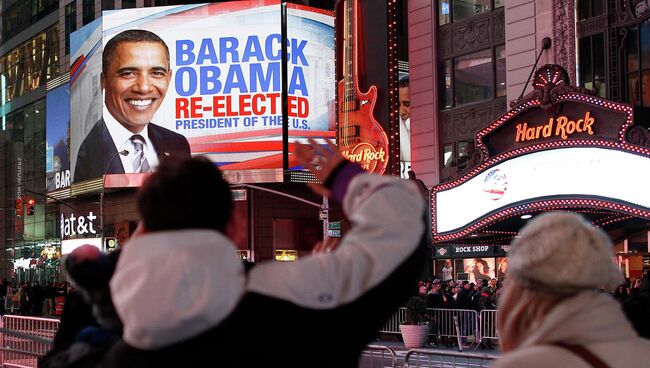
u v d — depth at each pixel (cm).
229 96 5953
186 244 250
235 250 262
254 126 5878
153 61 6122
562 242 277
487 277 3806
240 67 5947
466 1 3962
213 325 247
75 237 7038
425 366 1334
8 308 5253
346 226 3931
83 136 6525
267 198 5872
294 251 5897
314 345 255
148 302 238
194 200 259
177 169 265
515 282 293
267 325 251
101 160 6272
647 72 3120
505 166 2664
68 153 6962
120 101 6191
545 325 276
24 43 8431
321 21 5869
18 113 8612
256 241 5788
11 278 8612
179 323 239
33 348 1579
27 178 8362
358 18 4097
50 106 7250
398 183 273
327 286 253
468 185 2784
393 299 263
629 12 3178
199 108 6006
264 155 5834
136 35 6162
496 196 2692
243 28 5966
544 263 277
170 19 6109
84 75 6544
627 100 3188
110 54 6234
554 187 2522
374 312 261
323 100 5812
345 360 263
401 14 5581
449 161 3988
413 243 263
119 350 254
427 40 4119
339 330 257
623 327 278
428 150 4081
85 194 6556
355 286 256
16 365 1617
